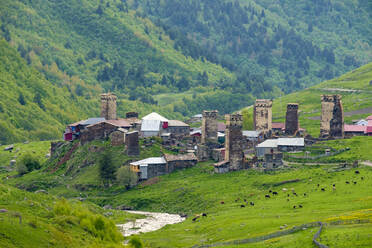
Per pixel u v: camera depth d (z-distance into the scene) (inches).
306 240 6727.4
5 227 6776.6
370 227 6835.6
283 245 6786.4
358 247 6161.4
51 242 7027.6
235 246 7194.9
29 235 6909.5
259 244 7071.9
